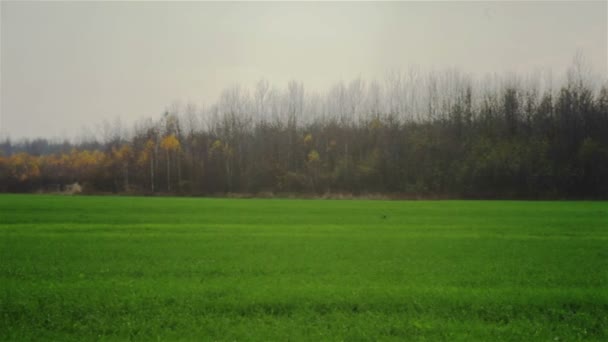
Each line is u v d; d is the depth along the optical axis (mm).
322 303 15820
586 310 15781
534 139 88812
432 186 88438
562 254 25391
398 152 95688
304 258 23984
